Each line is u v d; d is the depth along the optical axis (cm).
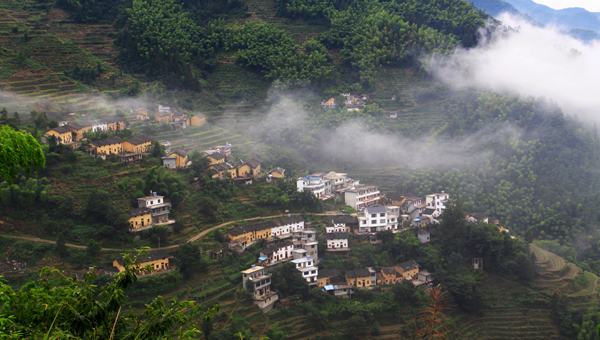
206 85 17475
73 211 10050
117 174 11206
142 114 14700
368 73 18562
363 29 19788
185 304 3300
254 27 19538
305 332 9375
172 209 10969
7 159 2712
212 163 12875
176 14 19188
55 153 10888
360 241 11800
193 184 11938
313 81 18212
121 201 10494
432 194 14175
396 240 11488
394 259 11425
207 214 11200
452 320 10231
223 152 13650
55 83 15312
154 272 9400
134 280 3167
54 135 11706
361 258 11244
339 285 10419
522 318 10744
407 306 10156
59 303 2950
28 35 17025
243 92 17612
